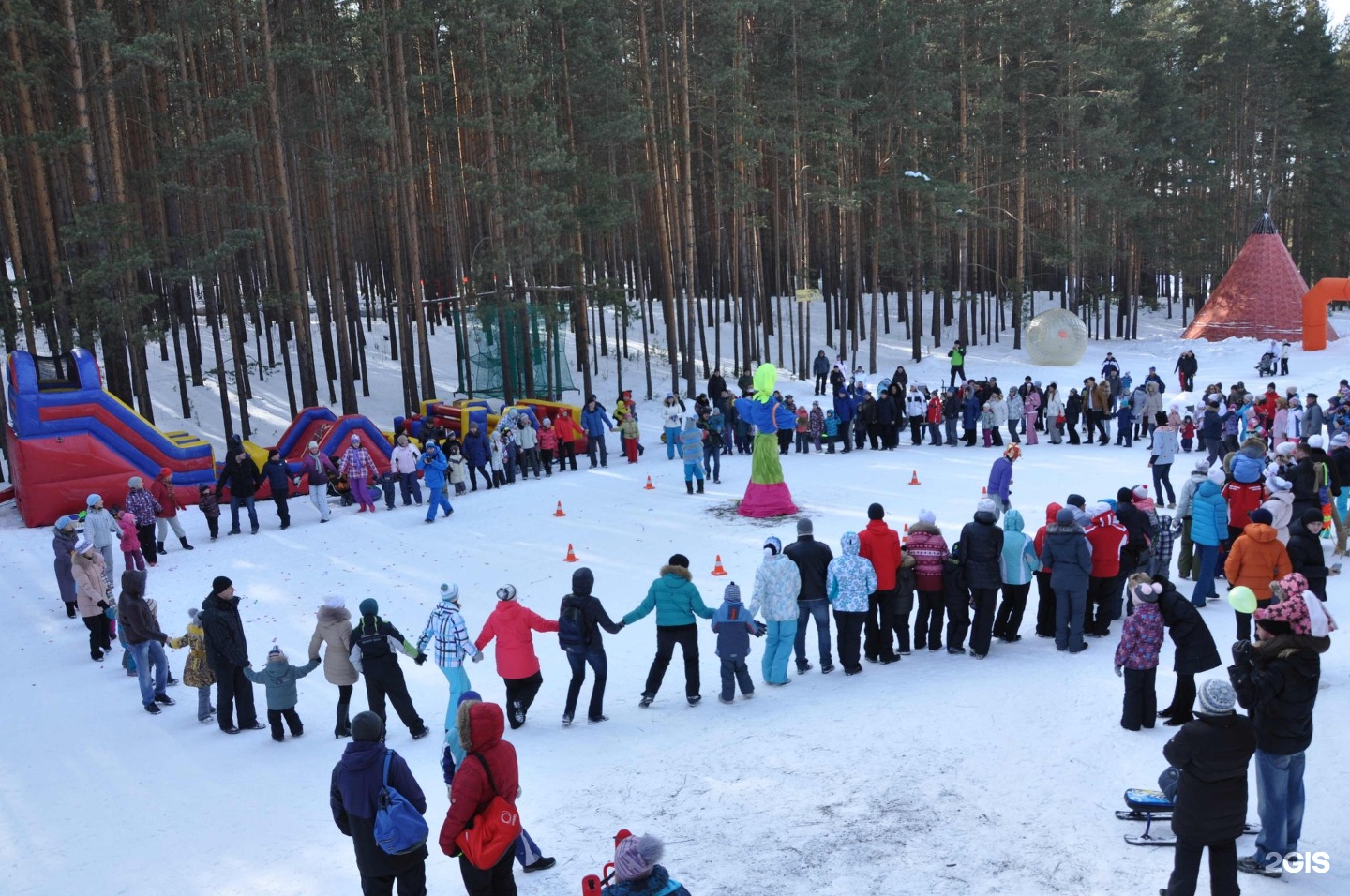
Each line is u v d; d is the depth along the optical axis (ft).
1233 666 20.68
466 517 65.31
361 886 21.33
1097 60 140.26
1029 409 83.61
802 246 133.28
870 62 130.41
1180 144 165.48
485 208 130.11
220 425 102.06
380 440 82.58
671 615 33.04
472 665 39.91
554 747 30.25
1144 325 186.70
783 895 20.17
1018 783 24.58
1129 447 80.02
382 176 99.14
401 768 19.63
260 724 35.24
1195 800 18.08
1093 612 37.50
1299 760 19.88
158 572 55.62
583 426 82.38
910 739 27.91
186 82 85.35
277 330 141.90
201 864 24.54
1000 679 32.42
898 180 128.88
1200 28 179.52
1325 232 196.65
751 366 136.56
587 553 54.39
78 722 36.29
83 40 76.02
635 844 15.35
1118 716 28.22
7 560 59.88
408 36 104.63
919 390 88.63
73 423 69.67
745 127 114.32
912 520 56.44
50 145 73.97
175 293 111.34
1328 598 37.42
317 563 55.72
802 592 35.47
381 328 148.36
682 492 70.08
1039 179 148.87
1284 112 180.04
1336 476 43.39
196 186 95.50
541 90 112.57
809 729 29.53
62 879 24.45
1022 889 19.74
